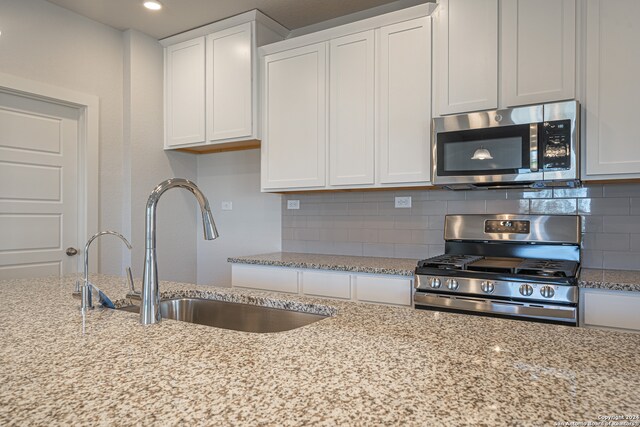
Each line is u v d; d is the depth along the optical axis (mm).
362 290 2457
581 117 2100
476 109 2334
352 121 2766
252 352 841
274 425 554
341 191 3076
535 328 1017
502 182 2262
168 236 3619
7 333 984
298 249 3389
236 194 3711
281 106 3043
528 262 2223
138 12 3043
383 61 2652
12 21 2676
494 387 666
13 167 2766
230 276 3727
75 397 641
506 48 2262
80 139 3123
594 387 664
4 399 636
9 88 2658
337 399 626
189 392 655
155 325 1057
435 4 2477
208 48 3311
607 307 1847
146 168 3441
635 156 1975
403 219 2938
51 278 1898
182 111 3469
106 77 3244
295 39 2957
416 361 785
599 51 2047
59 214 3010
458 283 2082
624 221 2291
